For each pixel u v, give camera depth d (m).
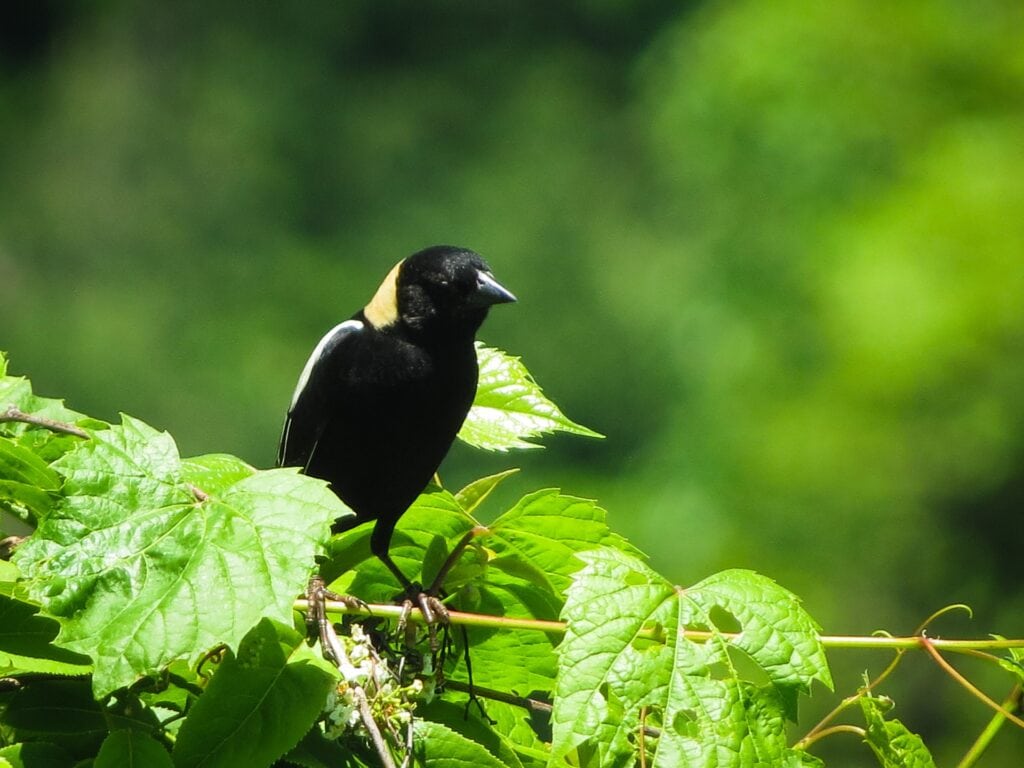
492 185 32.53
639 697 2.97
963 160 20.09
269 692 2.95
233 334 30.03
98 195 32.06
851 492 18.77
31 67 34.84
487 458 25.80
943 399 18.52
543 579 3.64
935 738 16.70
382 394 4.84
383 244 32.69
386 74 34.81
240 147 33.09
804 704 16.00
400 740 3.10
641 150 31.45
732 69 23.03
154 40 34.53
